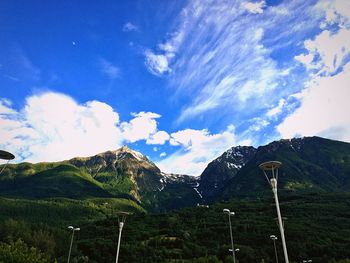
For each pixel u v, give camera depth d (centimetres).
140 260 11631
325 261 10369
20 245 4003
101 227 17638
